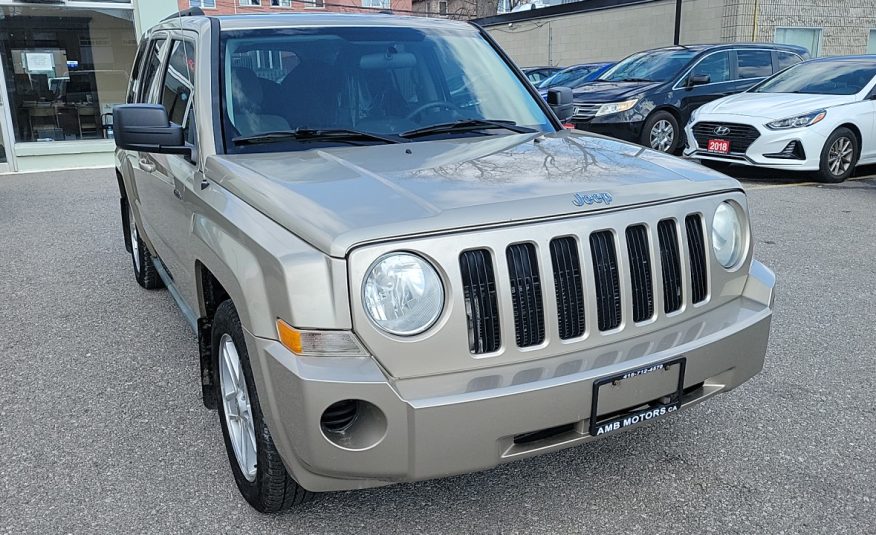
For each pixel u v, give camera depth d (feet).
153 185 13.58
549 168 9.35
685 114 38.73
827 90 33.17
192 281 10.71
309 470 7.64
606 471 10.10
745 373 9.24
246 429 9.22
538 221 7.93
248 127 10.94
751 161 31.53
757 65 41.34
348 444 7.37
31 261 21.79
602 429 8.04
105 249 23.09
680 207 8.90
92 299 18.04
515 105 12.94
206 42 11.73
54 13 41.32
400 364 7.42
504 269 7.70
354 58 12.26
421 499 9.52
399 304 7.38
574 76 55.11
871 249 21.21
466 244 7.57
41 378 13.48
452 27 14.02
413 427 7.21
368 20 13.24
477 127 11.99
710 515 9.07
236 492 9.76
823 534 8.66
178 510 9.36
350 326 7.30
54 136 42.63
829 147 31.32
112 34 42.86
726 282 9.51
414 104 12.10
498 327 7.76
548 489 9.70
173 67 13.20
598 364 7.91
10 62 40.86
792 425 11.21
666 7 69.05
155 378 13.41
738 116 31.81
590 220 8.18
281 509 9.05
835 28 68.33
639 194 8.65
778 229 23.77
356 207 7.86
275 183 8.83
